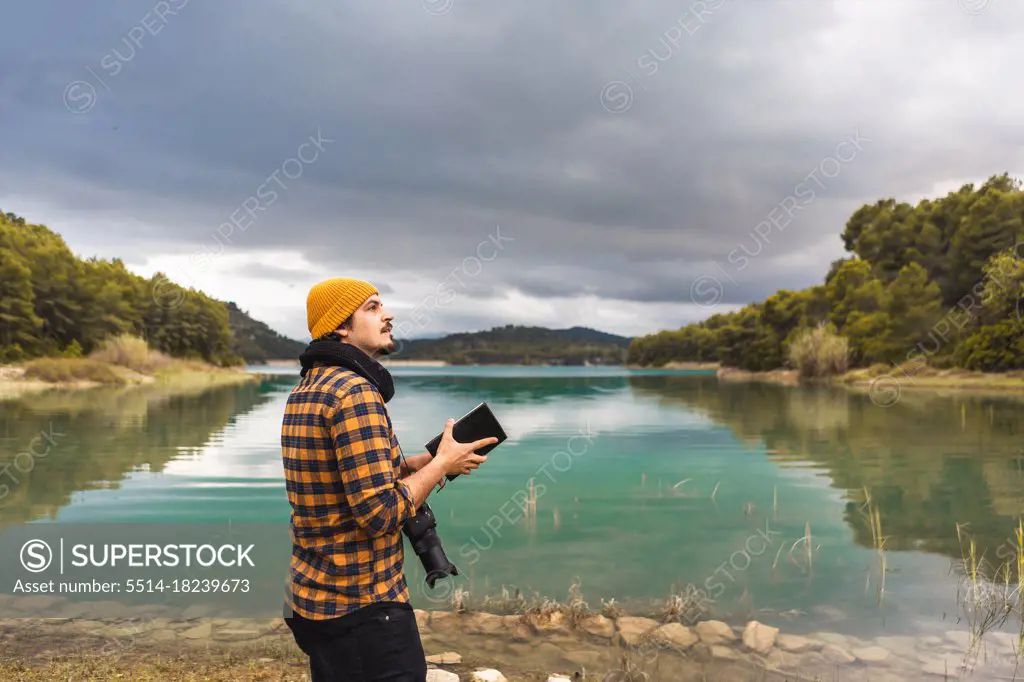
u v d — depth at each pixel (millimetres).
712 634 4746
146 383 48938
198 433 17891
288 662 4109
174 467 12383
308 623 2090
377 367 2211
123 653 4211
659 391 41906
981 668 4211
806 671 4172
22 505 9039
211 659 4145
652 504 9477
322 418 2051
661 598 5598
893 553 6961
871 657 4348
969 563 6570
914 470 12336
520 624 4965
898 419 21922
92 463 12898
